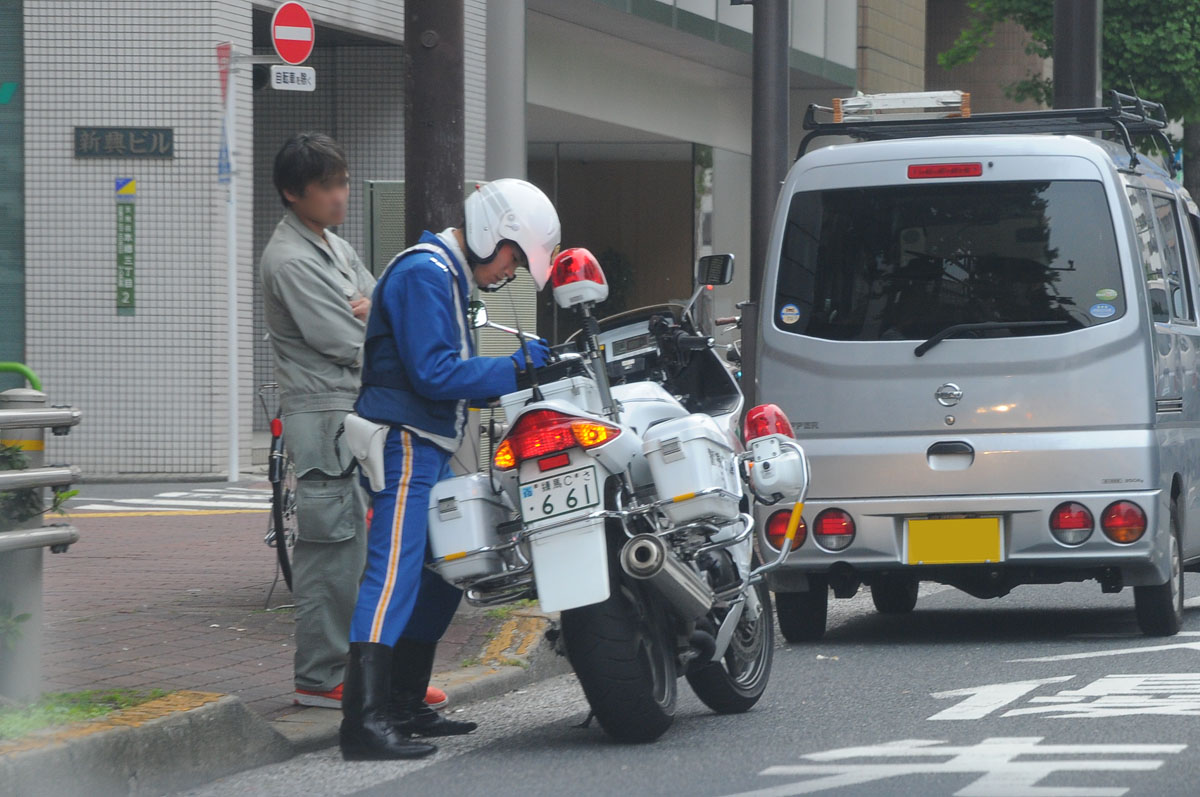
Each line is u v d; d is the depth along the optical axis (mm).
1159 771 10680
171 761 10828
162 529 26234
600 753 11805
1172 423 17797
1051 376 16859
